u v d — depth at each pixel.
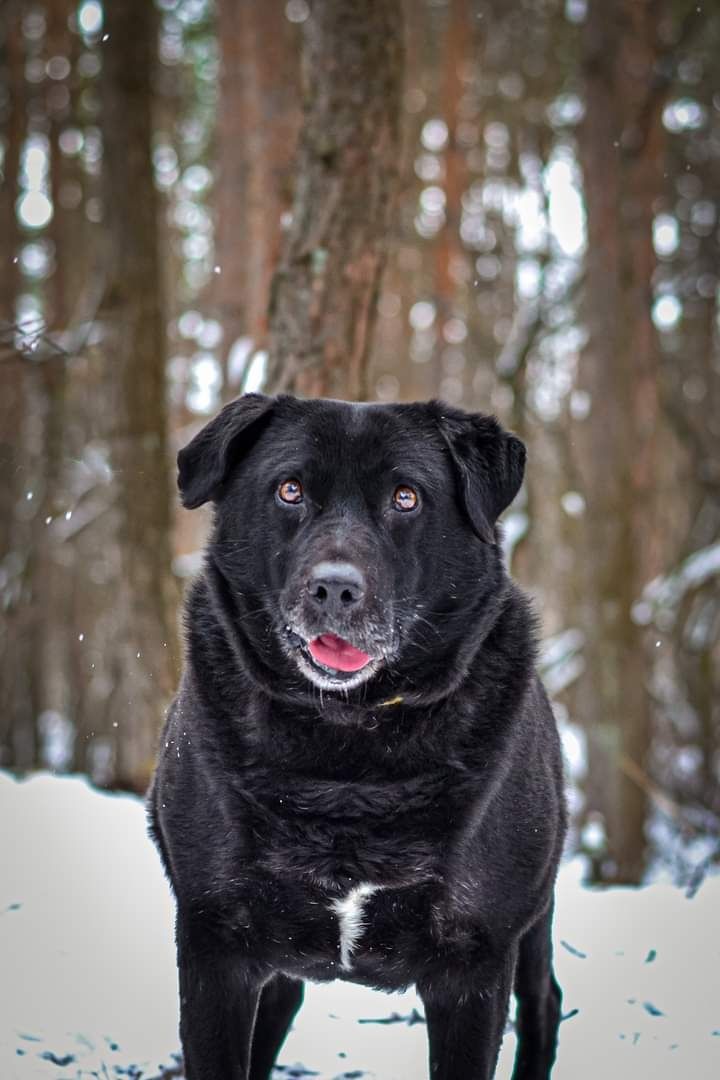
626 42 13.13
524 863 3.73
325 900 3.61
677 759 13.67
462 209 15.76
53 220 14.29
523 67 16.19
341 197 6.26
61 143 14.83
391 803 3.57
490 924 3.65
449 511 3.84
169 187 17.81
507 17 15.58
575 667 12.11
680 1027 4.94
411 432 3.88
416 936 3.64
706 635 12.70
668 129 15.12
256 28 9.56
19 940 5.11
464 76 15.30
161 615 8.78
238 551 3.80
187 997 3.66
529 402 16.81
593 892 6.30
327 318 6.24
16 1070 4.27
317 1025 5.08
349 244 6.26
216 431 3.93
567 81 15.76
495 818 3.67
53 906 5.41
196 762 3.68
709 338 17.19
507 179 18.30
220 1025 3.65
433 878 3.58
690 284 15.77
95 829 6.25
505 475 3.96
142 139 8.87
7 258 13.86
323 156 6.28
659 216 16.20
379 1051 4.88
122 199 8.78
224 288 11.58
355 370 6.32
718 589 12.12
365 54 6.26
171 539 8.97
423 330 21.89
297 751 3.57
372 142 6.30
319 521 3.68
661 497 17.02
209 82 16.78
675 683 14.16
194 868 3.65
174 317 18.94
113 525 9.71
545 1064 4.41
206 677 3.76
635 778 10.29
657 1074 4.62
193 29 14.96
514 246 18.11
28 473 12.51
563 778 4.22
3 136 15.03
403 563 3.71
